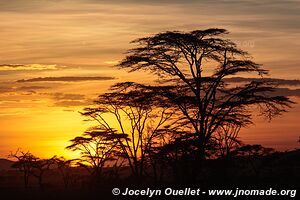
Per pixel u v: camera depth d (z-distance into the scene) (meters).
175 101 54.19
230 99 53.94
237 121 54.84
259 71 54.25
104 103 64.75
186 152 55.16
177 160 56.69
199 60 53.69
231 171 62.00
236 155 62.44
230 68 53.75
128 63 54.44
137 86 60.22
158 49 53.59
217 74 53.72
